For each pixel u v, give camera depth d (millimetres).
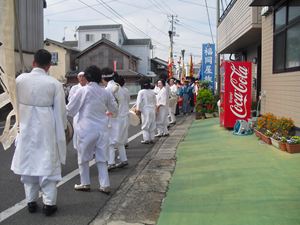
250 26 12367
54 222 4750
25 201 5531
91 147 5840
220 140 10086
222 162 7500
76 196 5785
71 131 5492
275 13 10312
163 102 11781
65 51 46750
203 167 7258
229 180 6215
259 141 9438
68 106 5711
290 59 9133
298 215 4562
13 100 4539
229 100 11641
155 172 7191
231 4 16438
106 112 6199
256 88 16203
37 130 4730
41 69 4848
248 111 11641
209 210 4938
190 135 11828
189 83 20688
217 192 5648
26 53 20484
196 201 5324
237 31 14883
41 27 22828
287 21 9297
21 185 6344
